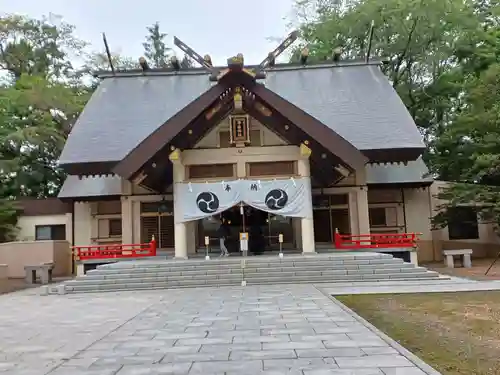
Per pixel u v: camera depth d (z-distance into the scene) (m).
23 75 31.81
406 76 32.81
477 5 31.25
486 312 10.07
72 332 9.14
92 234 25.84
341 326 8.60
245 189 19.67
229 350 7.07
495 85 22.72
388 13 28.91
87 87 38.97
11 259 25.03
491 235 25.80
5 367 6.64
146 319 10.16
